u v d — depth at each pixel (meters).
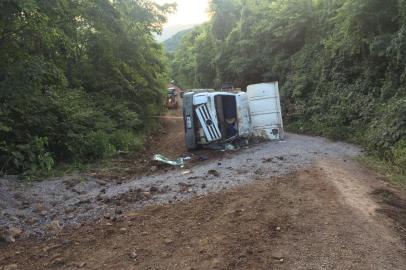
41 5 12.73
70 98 16.41
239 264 5.25
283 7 32.81
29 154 11.59
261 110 17.64
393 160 11.56
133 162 14.13
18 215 7.68
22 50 12.36
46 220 7.39
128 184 10.17
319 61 26.33
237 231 6.33
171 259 5.50
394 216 6.87
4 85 11.52
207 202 7.96
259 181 9.55
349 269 5.06
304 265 5.18
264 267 5.16
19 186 9.75
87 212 7.73
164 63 34.38
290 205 7.52
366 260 5.28
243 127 16.59
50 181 10.45
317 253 5.50
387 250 5.56
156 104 30.08
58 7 13.82
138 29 23.56
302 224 6.51
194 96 16.19
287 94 29.02
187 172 11.22
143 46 24.48
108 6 20.53
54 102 14.21
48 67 13.77
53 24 13.45
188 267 5.23
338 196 7.97
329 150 14.28
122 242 6.14
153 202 8.18
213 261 5.36
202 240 6.06
